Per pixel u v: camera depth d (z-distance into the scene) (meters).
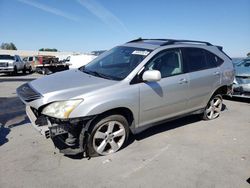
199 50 5.51
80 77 4.41
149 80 4.12
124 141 4.29
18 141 4.56
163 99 4.62
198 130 5.38
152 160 4.00
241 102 8.13
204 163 3.95
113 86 3.99
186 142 4.73
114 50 5.34
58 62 26.25
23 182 3.33
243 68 7.88
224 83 5.95
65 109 3.56
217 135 5.13
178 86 4.83
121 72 4.38
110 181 3.41
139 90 4.22
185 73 5.04
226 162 4.00
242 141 4.86
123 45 5.38
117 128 4.23
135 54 4.70
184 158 4.09
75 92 3.74
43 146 4.36
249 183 3.44
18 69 22.20
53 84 4.07
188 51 5.24
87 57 22.83
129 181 3.42
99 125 3.91
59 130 3.63
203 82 5.39
